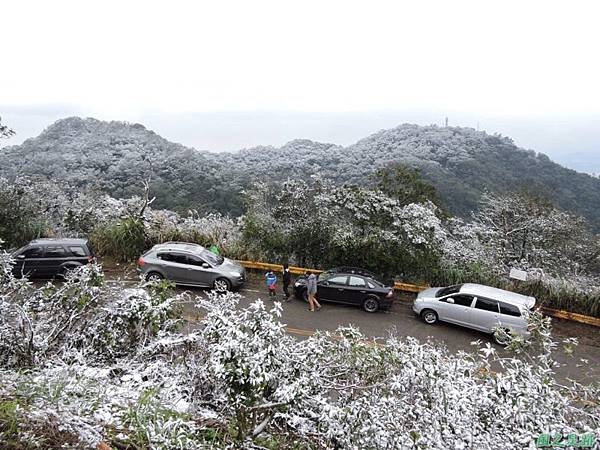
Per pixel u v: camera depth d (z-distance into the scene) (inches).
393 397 200.7
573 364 437.4
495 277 590.2
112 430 161.5
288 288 598.5
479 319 479.2
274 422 206.5
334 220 645.9
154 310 263.4
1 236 666.8
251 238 677.9
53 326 263.6
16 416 148.6
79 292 273.7
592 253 832.3
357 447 175.3
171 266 562.9
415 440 169.5
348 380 236.4
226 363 179.6
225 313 229.9
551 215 816.9
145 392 180.1
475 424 189.5
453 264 610.9
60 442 149.1
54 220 756.0
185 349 242.1
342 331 268.1
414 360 210.7
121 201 776.3
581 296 537.0
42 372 196.5
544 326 287.4
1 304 250.7
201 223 725.9
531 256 782.5
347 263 636.1
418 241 596.4
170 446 156.0
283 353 193.6
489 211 877.8
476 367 244.5
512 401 201.3
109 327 261.4
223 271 569.3
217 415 204.4
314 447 196.9
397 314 539.5
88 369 203.6
